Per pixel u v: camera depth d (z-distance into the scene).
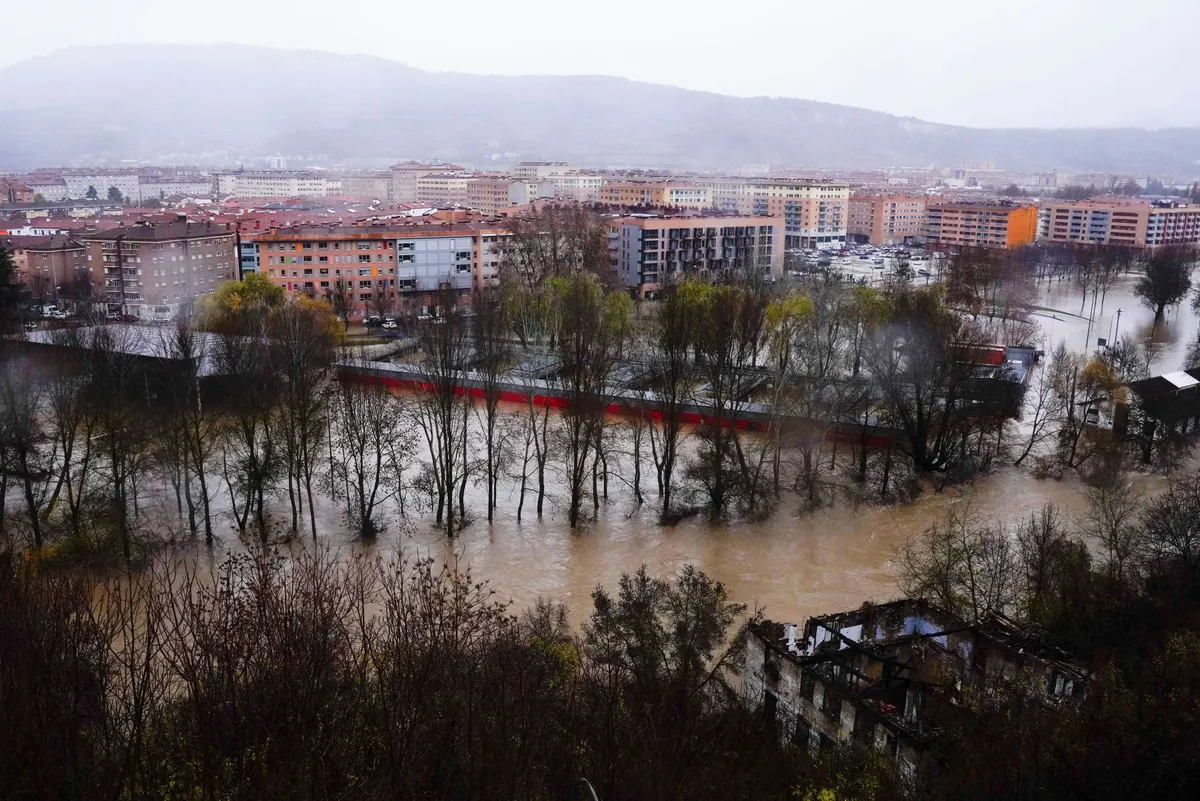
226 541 97.94
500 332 159.25
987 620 66.25
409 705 39.41
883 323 145.62
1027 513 107.75
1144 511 98.38
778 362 148.12
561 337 129.38
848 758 50.94
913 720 52.69
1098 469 116.38
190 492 111.44
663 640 60.78
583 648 64.00
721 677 62.75
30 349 121.31
